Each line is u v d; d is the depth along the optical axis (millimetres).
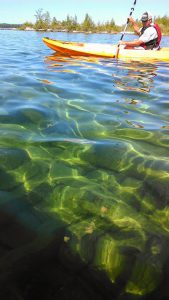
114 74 5477
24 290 1179
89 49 7711
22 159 2162
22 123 2779
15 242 1410
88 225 1575
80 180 1974
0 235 1447
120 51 7531
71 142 2461
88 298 1175
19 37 16891
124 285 1238
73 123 2865
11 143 2375
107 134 2674
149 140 2584
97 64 6527
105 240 1473
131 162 2205
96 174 2047
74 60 6996
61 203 1742
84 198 1798
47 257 1336
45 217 1612
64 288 1202
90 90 4168
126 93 4129
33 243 1412
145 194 1854
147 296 1197
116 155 2291
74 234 1501
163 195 1847
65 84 4445
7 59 6949
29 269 1268
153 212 1703
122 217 1653
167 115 3266
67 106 3352
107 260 1353
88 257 1359
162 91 4336
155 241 1482
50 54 8031
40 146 2365
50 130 2670
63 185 1907
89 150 2350
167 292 1216
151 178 2018
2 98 3492
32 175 1991
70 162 2172
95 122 2930
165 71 5996
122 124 2926
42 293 1174
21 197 1771
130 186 1932
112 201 1781
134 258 1372
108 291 1209
